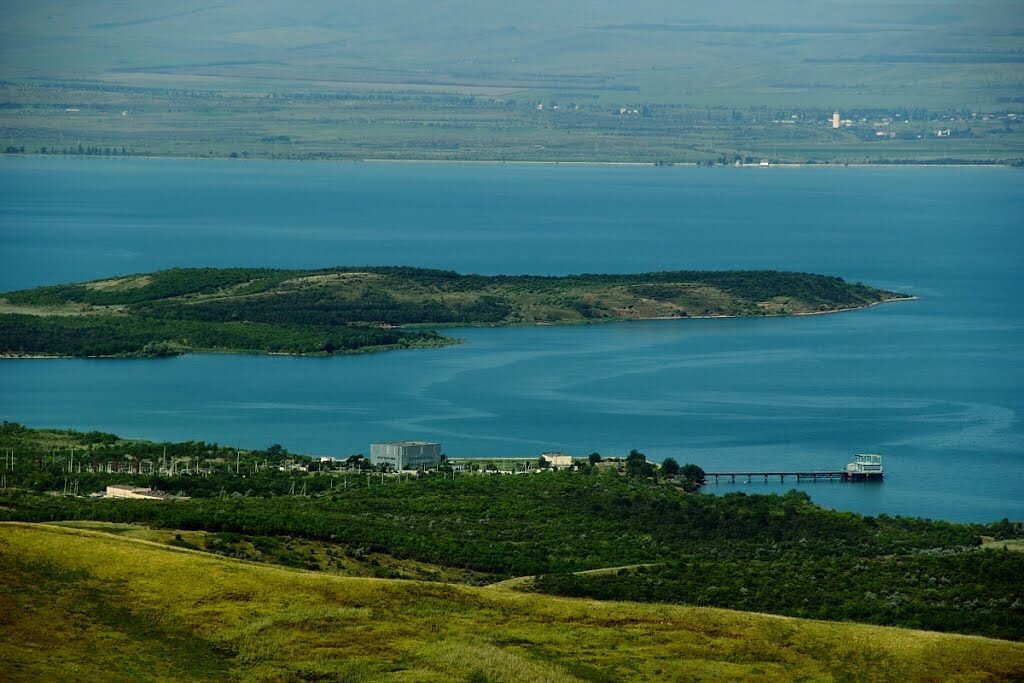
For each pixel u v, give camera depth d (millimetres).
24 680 192250
